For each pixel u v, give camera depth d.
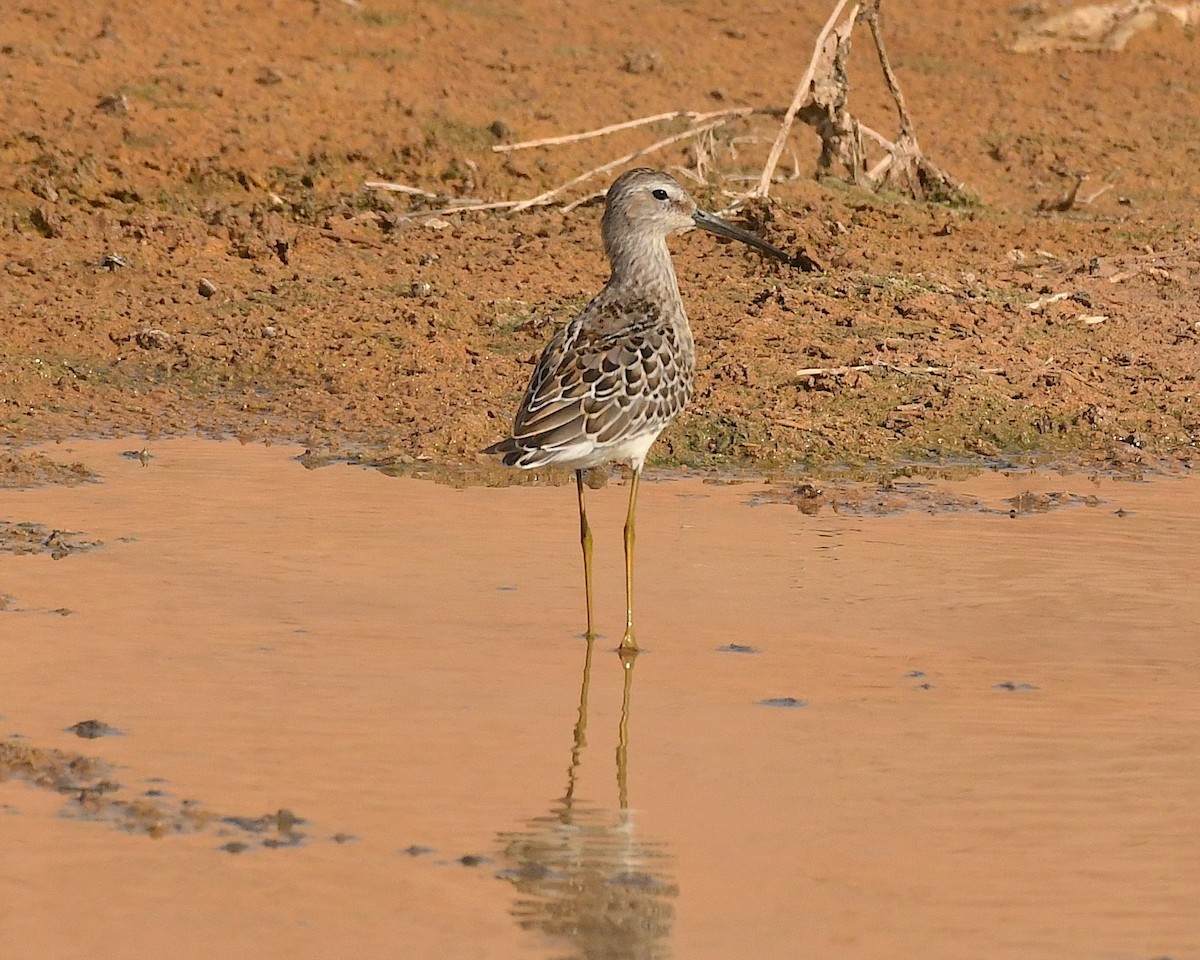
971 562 13.17
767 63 28.25
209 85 24.06
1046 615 12.04
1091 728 10.09
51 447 15.92
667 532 13.87
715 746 9.83
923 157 23.20
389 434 16.50
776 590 12.52
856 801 9.09
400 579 12.60
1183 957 7.56
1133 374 18.00
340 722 10.06
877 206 22.00
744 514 14.38
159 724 9.98
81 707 10.18
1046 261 20.97
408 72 25.73
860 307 19.05
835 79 22.91
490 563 13.04
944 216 22.12
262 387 17.73
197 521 13.81
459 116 24.17
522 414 12.06
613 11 29.83
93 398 17.30
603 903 8.01
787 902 8.04
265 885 8.16
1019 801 9.11
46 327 18.62
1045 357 18.22
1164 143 26.70
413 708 10.31
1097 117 27.41
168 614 11.73
